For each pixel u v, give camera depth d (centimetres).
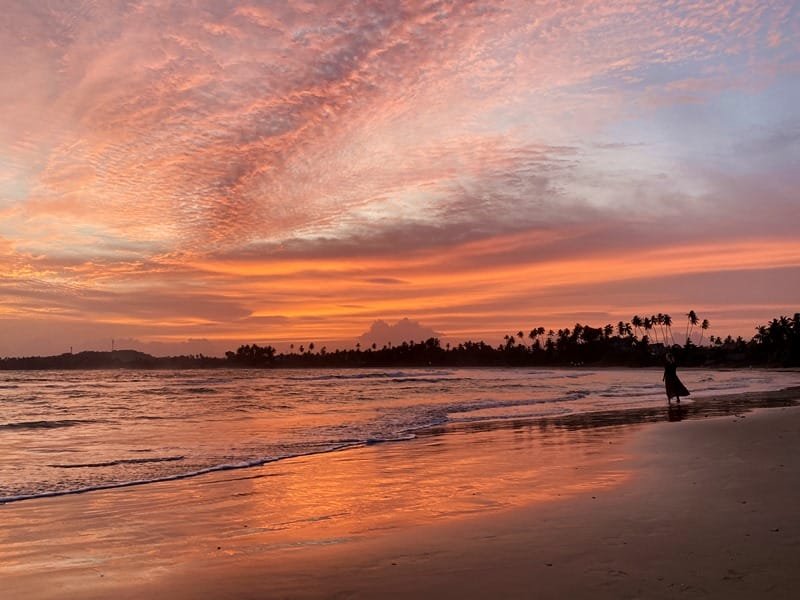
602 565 472
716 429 1416
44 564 550
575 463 1064
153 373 13675
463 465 1107
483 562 498
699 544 517
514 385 5347
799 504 656
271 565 518
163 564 539
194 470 1127
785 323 14400
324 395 4034
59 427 2050
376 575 478
